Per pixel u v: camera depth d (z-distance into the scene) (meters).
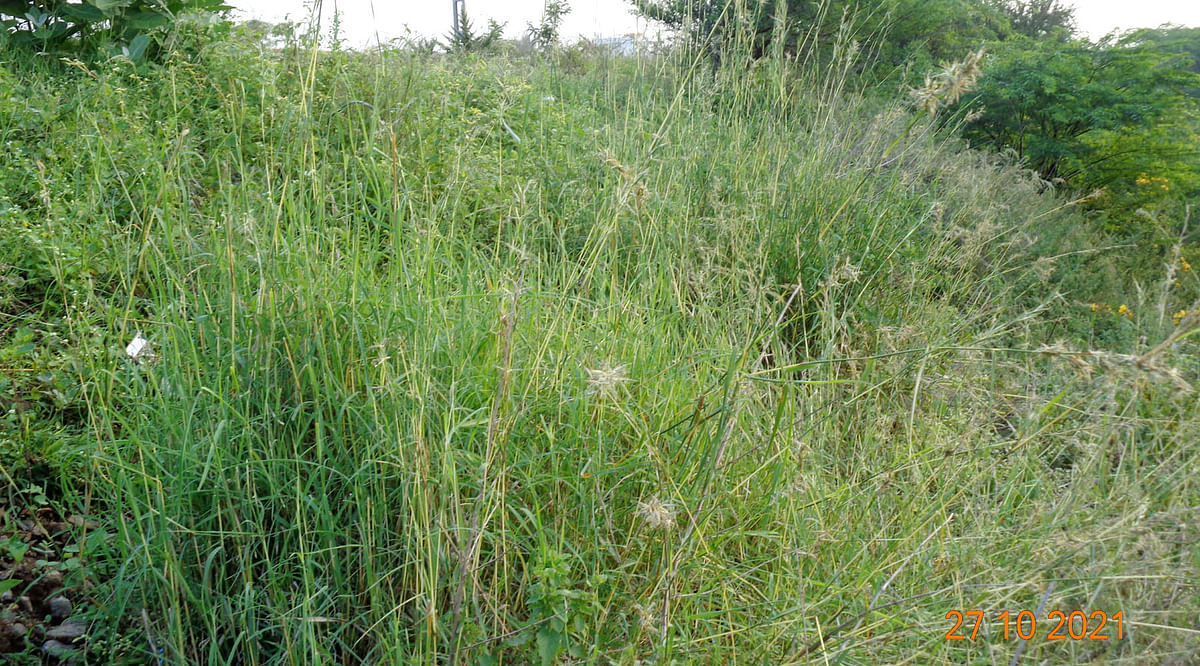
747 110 4.88
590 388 2.13
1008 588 2.31
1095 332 4.91
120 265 3.01
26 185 3.78
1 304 3.20
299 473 2.31
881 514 2.64
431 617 1.92
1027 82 9.01
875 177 4.49
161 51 5.31
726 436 2.29
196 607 2.16
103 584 2.26
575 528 2.33
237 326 2.50
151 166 3.61
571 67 6.35
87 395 2.68
